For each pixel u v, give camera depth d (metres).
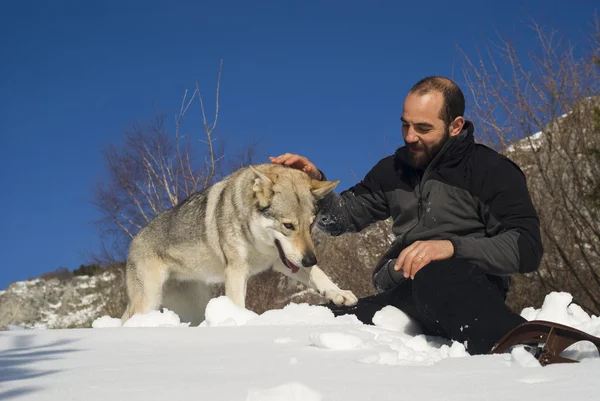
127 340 3.34
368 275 12.59
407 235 4.23
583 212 11.77
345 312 4.52
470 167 3.97
